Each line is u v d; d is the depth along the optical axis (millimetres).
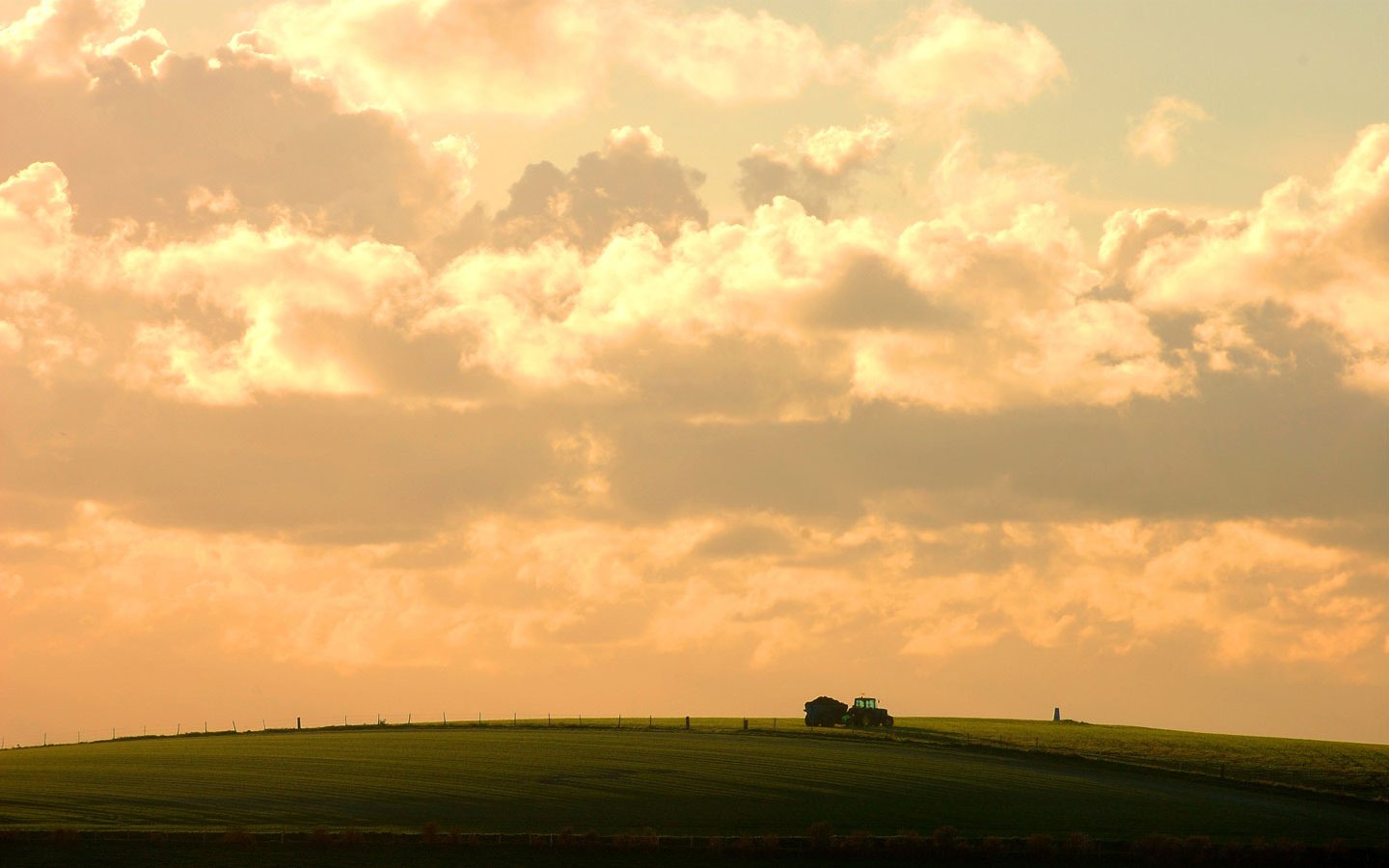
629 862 90375
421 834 94125
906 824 106125
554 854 91938
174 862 86375
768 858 92625
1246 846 96250
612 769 126312
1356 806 126250
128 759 130375
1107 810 114750
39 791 108688
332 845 91938
